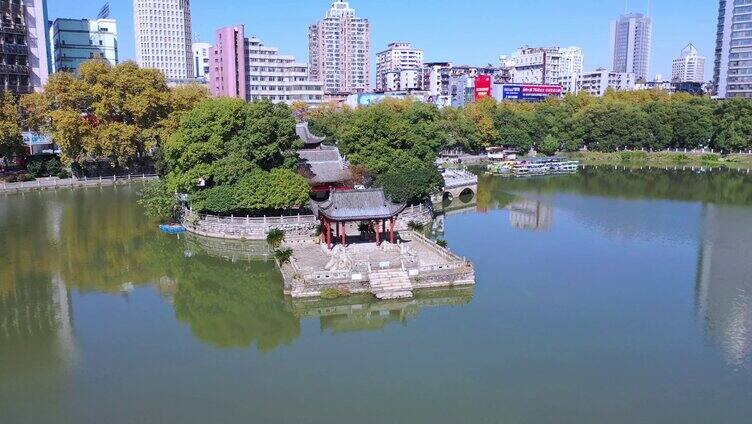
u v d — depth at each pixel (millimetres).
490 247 82062
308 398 42344
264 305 61156
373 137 100375
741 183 141500
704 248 82250
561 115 198875
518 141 186625
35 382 44625
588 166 174125
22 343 51125
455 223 97875
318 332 54406
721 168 166250
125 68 125750
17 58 141875
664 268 72750
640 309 59156
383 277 61500
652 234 90250
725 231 92375
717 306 59969
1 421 39406
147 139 126562
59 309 58969
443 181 107000
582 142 197875
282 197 81125
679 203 116500
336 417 39875
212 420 39562
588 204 115625
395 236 79688
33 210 101938
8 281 66938
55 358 48469
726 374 46156
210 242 82625
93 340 52000
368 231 77938
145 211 99312
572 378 45188
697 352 49750
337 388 43750
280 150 87562
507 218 102312
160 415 40188
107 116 124125
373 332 54188
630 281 67625
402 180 93250
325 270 63219
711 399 42531
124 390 43531
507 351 49688
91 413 40469
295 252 72062
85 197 113688
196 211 87125
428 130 110125
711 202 117500
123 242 82688
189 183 84500
